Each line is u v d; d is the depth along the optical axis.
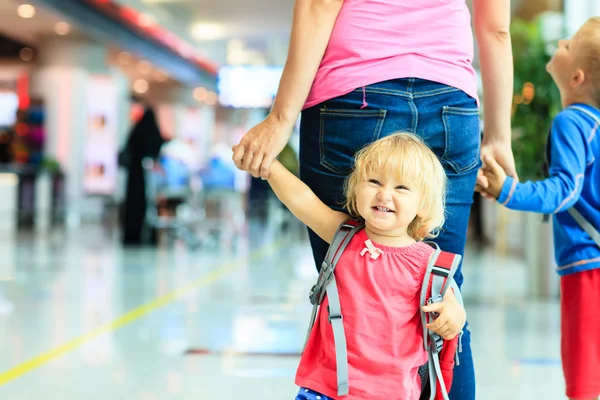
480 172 1.81
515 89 4.88
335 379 1.41
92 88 16.83
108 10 14.16
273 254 8.34
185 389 2.65
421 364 1.43
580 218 1.92
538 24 5.01
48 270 6.36
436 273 1.41
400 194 1.40
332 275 1.45
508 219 9.15
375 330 1.41
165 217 9.72
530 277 5.33
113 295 4.98
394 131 1.52
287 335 3.72
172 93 22.14
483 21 1.78
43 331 3.68
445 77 1.54
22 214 13.45
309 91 1.58
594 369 1.89
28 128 16.20
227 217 13.70
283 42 19.25
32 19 14.68
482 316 4.45
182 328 3.86
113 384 2.70
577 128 1.89
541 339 3.72
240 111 26.23
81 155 16.53
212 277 6.12
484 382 2.83
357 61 1.52
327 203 1.59
